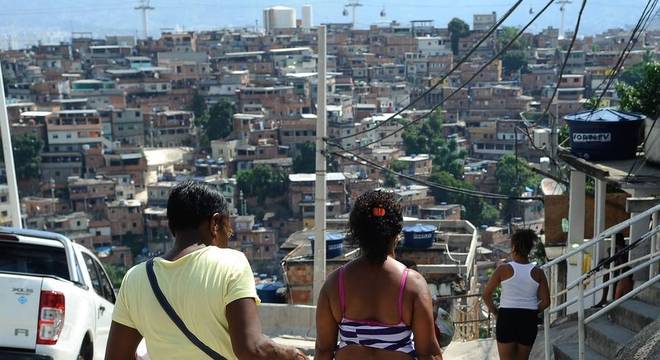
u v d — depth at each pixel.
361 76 165.00
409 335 3.61
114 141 120.69
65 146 108.19
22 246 6.89
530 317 6.43
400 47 177.75
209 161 109.31
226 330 3.21
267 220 97.12
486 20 184.50
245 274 3.24
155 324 3.19
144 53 184.75
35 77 153.50
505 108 126.06
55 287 6.07
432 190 95.50
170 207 3.40
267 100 126.25
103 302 7.21
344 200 87.06
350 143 107.62
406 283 3.57
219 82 142.38
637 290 6.26
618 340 6.57
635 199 8.83
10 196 12.70
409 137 110.25
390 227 3.59
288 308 12.23
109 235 93.44
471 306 18.70
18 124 108.94
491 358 9.13
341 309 3.65
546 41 178.38
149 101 136.50
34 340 5.98
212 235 3.42
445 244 20.17
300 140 111.69
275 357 3.15
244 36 199.75
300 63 168.25
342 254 18.11
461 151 110.56
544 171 13.90
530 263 6.48
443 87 133.38
